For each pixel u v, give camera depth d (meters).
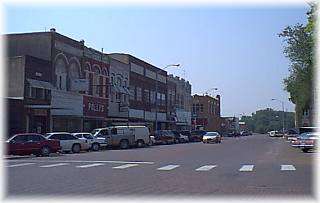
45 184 15.30
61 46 50.44
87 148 39.19
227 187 14.47
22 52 49.31
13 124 42.53
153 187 14.50
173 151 39.84
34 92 45.41
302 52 42.88
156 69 83.06
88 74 56.06
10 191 13.52
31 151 31.81
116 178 17.30
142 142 49.53
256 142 68.00
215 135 65.50
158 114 83.12
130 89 70.12
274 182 15.81
